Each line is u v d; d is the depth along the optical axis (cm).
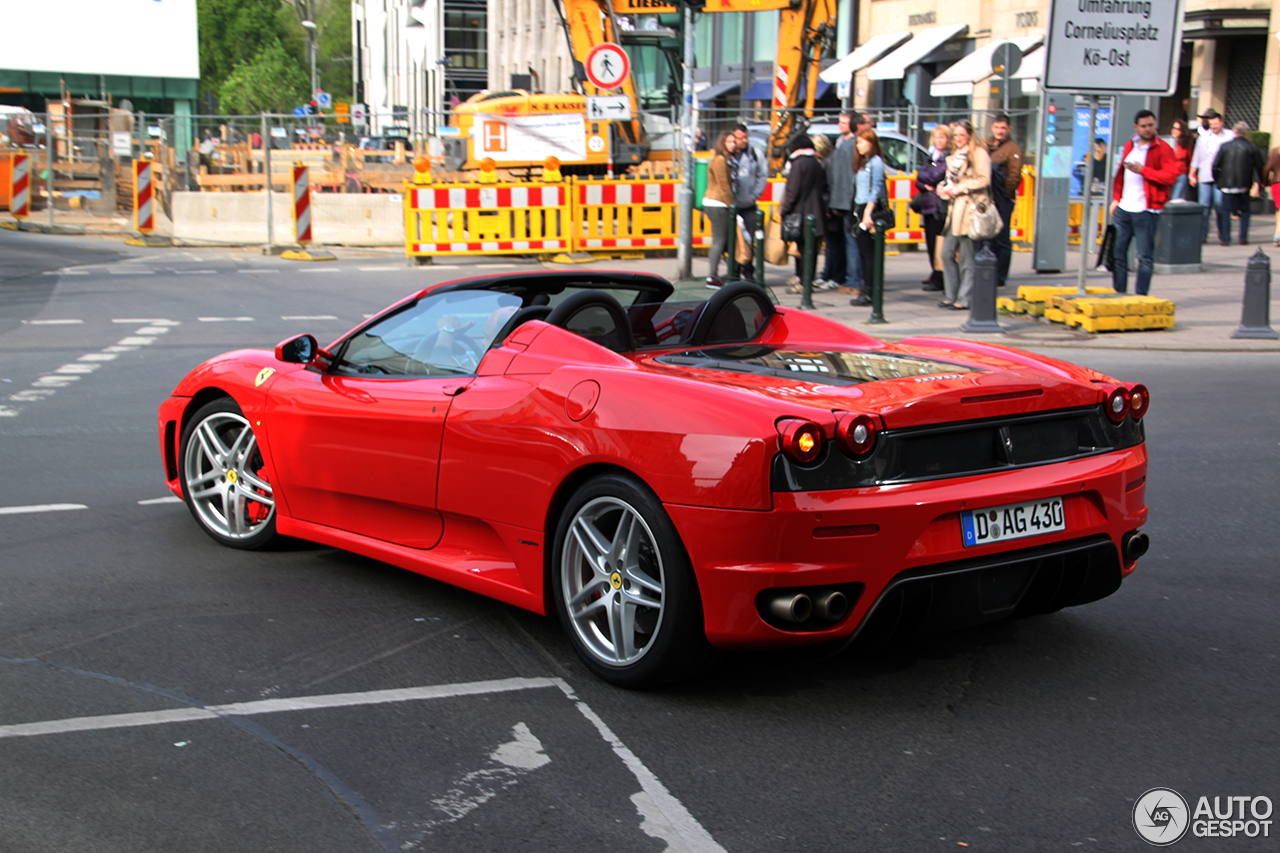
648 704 375
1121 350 1089
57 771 327
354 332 505
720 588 349
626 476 375
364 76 7194
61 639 430
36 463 709
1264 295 1105
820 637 348
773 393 367
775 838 294
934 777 326
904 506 344
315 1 9894
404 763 334
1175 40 1185
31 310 1423
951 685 389
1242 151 1900
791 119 2197
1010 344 1112
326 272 1833
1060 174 1594
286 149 2605
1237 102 2556
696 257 1970
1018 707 372
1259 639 430
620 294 515
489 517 422
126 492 646
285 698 379
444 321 475
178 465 566
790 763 334
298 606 469
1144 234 1244
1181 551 537
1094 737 351
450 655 417
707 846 290
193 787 319
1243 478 661
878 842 292
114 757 336
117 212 2955
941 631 366
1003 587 371
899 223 2048
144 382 982
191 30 4469
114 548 546
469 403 428
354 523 491
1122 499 390
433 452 439
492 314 461
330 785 321
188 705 373
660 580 371
